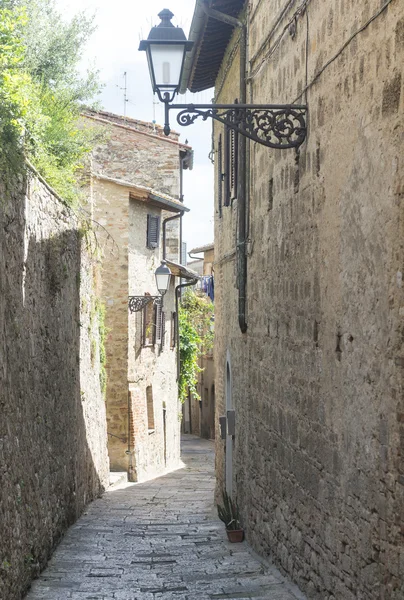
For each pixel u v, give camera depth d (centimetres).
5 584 706
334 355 698
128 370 2120
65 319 1227
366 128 606
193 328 2986
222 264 1504
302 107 795
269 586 841
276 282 955
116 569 931
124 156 2803
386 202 562
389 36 554
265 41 1022
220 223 1534
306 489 801
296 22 844
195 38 1380
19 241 857
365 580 609
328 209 716
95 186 2122
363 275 616
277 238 948
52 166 1168
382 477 573
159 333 2394
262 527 1017
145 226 2272
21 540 799
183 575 899
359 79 624
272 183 984
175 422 2747
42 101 1188
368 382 605
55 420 1097
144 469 2191
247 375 1169
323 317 735
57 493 1091
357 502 632
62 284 1191
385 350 567
